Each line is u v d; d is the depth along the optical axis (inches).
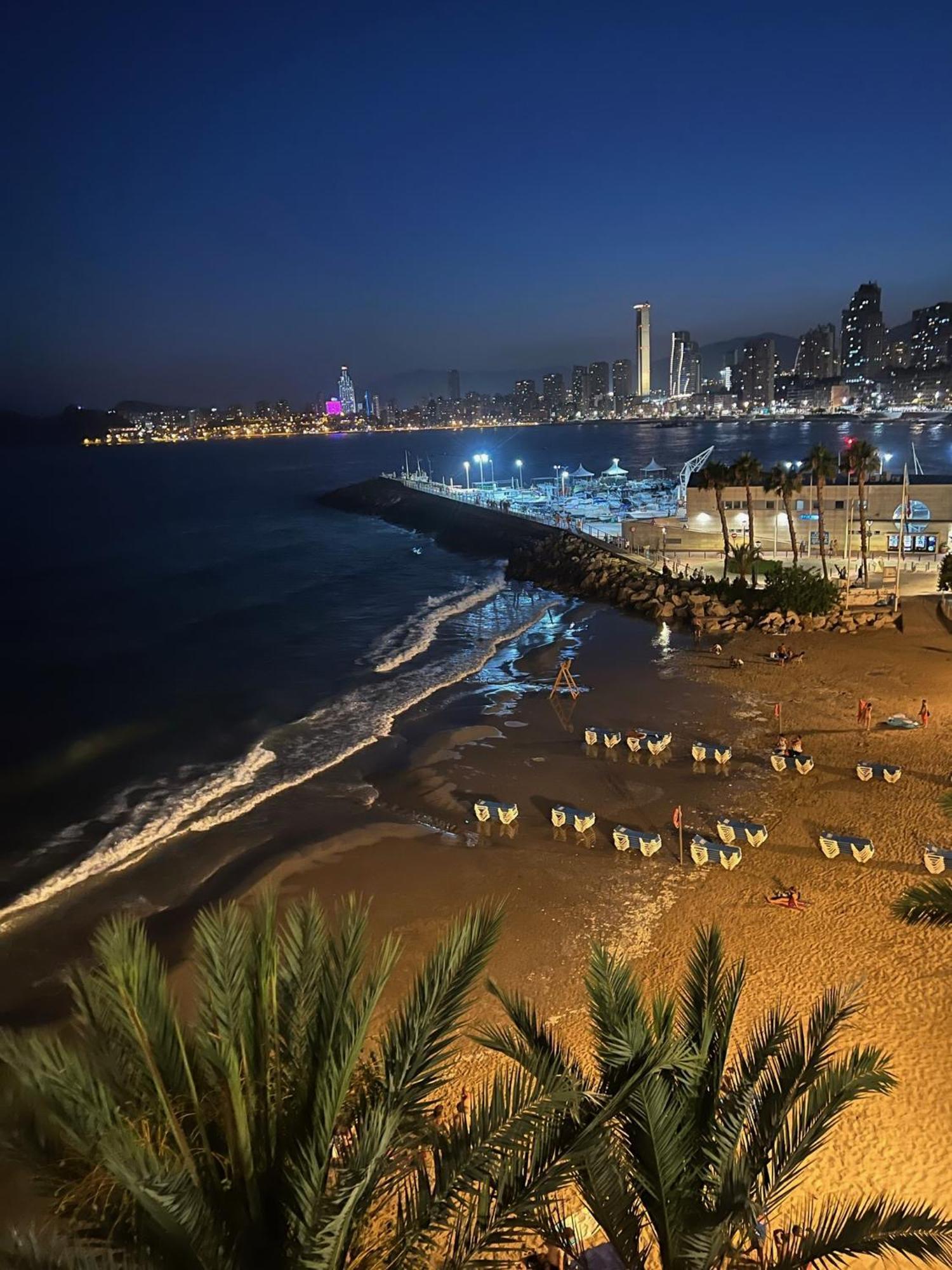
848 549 2379.4
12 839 1168.8
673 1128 281.3
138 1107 230.4
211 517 5497.1
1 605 2810.0
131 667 2038.6
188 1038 253.4
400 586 3021.7
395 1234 240.8
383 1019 696.4
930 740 1289.4
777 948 811.4
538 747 1382.9
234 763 1407.5
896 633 1857.8
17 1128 220.4
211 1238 202.4
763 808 1122.0
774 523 2696.9
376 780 1300.4
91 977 243.1
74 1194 220.4
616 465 4886.8
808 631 1934.1
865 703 1385.3
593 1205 293.7
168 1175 198.1
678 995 422.9
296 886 994.7
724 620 2050.9
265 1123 241.0
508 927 885.8
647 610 2236.7
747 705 1513.3
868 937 814.5
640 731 1381.6
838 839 985.5
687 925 870.4
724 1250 294.2
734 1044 671.8
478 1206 242.2
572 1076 293.7
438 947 273.3
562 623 2265.0
